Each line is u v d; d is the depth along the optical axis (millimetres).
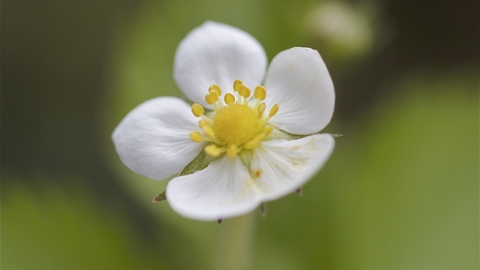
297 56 83
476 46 115
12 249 100
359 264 103
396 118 106
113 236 103
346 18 102
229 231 91
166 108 85
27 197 102
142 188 103
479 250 101
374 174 105
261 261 104
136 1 121
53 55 119
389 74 116
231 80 88
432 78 110
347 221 105
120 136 83
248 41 88
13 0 119
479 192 102
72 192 104
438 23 115
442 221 103
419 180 104
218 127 83
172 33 106
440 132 105
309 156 79
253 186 80
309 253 105
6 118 117
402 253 103
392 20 117
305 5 107
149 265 104
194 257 106
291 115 83
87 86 119
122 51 105
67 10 120
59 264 101
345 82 117
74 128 118
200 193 80
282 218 106
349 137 113
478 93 106
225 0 107
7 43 118
